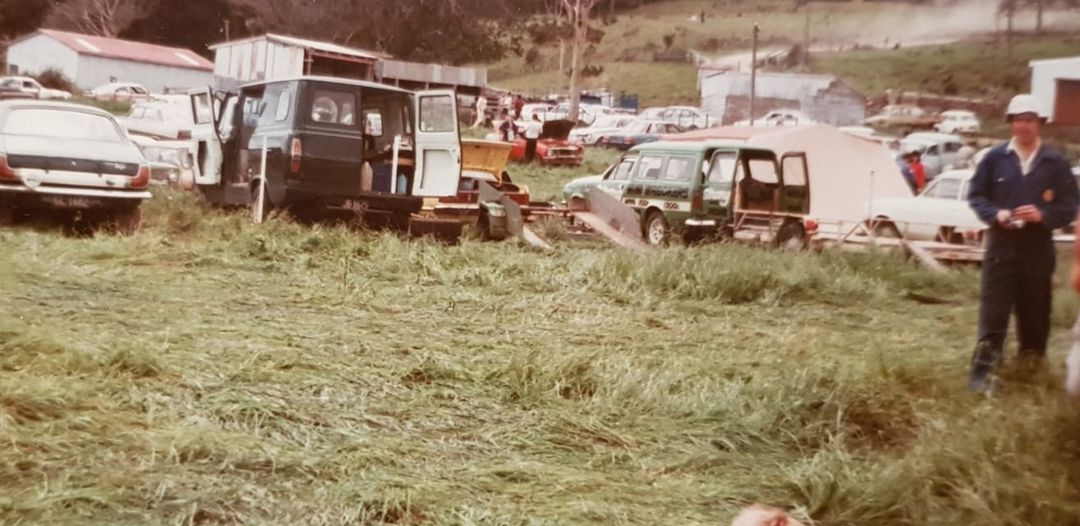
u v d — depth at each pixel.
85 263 10.20
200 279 9.72
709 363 6.88
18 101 13.66
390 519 4.00
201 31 84.94
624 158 21.16
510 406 5.83
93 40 65.50
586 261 11.73
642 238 19.00
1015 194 6.50
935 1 114.12
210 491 4.04
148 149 21.86
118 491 3.91
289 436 4.89
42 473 4.08
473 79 48.31
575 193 21.88
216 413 5.11
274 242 11.71
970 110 67.69
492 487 4.42
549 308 9.53
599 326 8.78
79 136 13.52
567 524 4.03
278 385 5.75
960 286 13.80
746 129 24.05
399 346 7.12
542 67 94.94
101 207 13.18
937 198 19.58
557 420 5.59
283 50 33.28
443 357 6.74
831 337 8.80
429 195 15.17
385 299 9.37
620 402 5.97
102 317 7.36
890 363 6.88
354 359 6.57
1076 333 5.38
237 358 6.26
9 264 9.03
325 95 14.19
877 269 14.27
